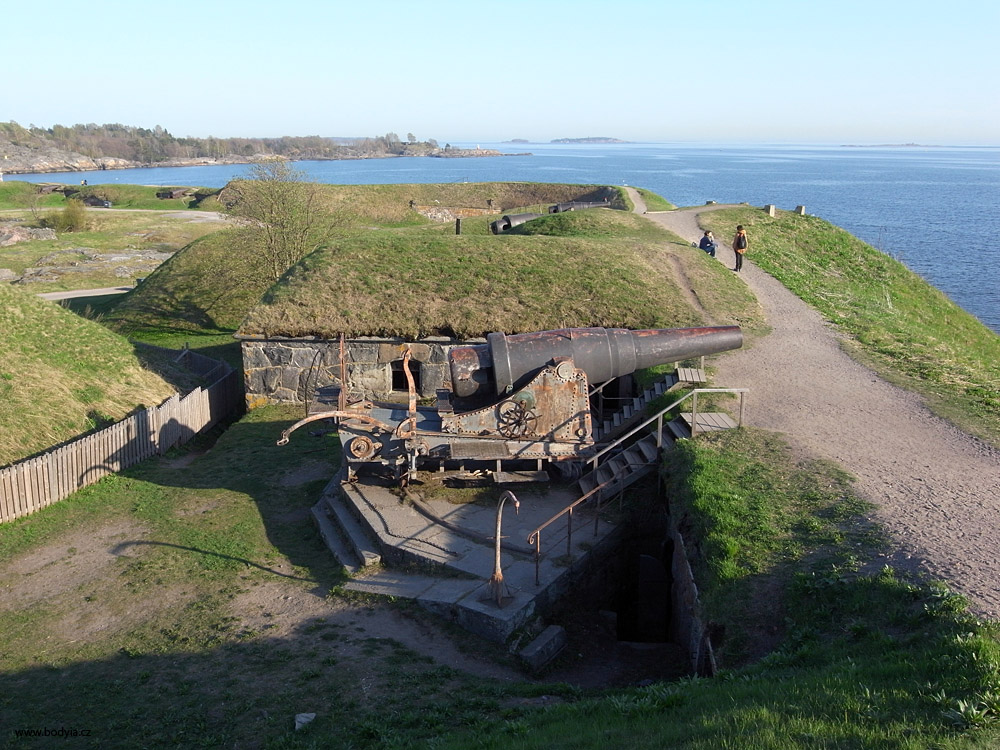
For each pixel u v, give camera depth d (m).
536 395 11.39
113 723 7.08
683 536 9.33
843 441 11.24
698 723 5.32
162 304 29.80
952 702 4.91
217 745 6.70
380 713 7.00
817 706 5.20
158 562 10.73
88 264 45.94
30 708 7.40
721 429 11.66
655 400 13.48
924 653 5.75
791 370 15.16
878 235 70.44
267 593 9.75
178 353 21.05
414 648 8.35
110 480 13.71
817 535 8.33
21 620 9.28
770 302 20.97
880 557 7.64
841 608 6.99
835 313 20.12
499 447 11.50
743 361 15.76
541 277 19.81
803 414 12.52
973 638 5.73
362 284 19.34
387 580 9.73
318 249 21.80
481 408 11.54
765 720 5.08
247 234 30.47
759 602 7.46
